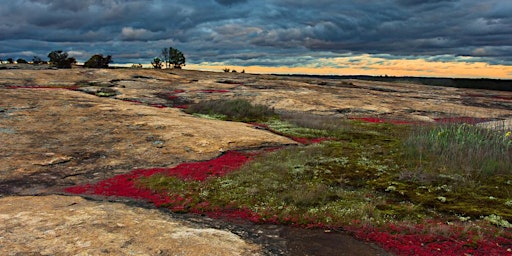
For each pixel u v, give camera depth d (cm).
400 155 1883
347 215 1102
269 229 1046
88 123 2525
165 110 3334
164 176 1533
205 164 1736
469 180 1417
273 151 2003
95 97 3872
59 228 964
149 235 943
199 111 3516
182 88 5466
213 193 1342
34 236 909
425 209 1155
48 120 2561
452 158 1680
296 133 2634
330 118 3447
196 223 1077
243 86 6047
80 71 6381
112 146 2030
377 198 1255
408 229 997
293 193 1270
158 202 1266
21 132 2220
